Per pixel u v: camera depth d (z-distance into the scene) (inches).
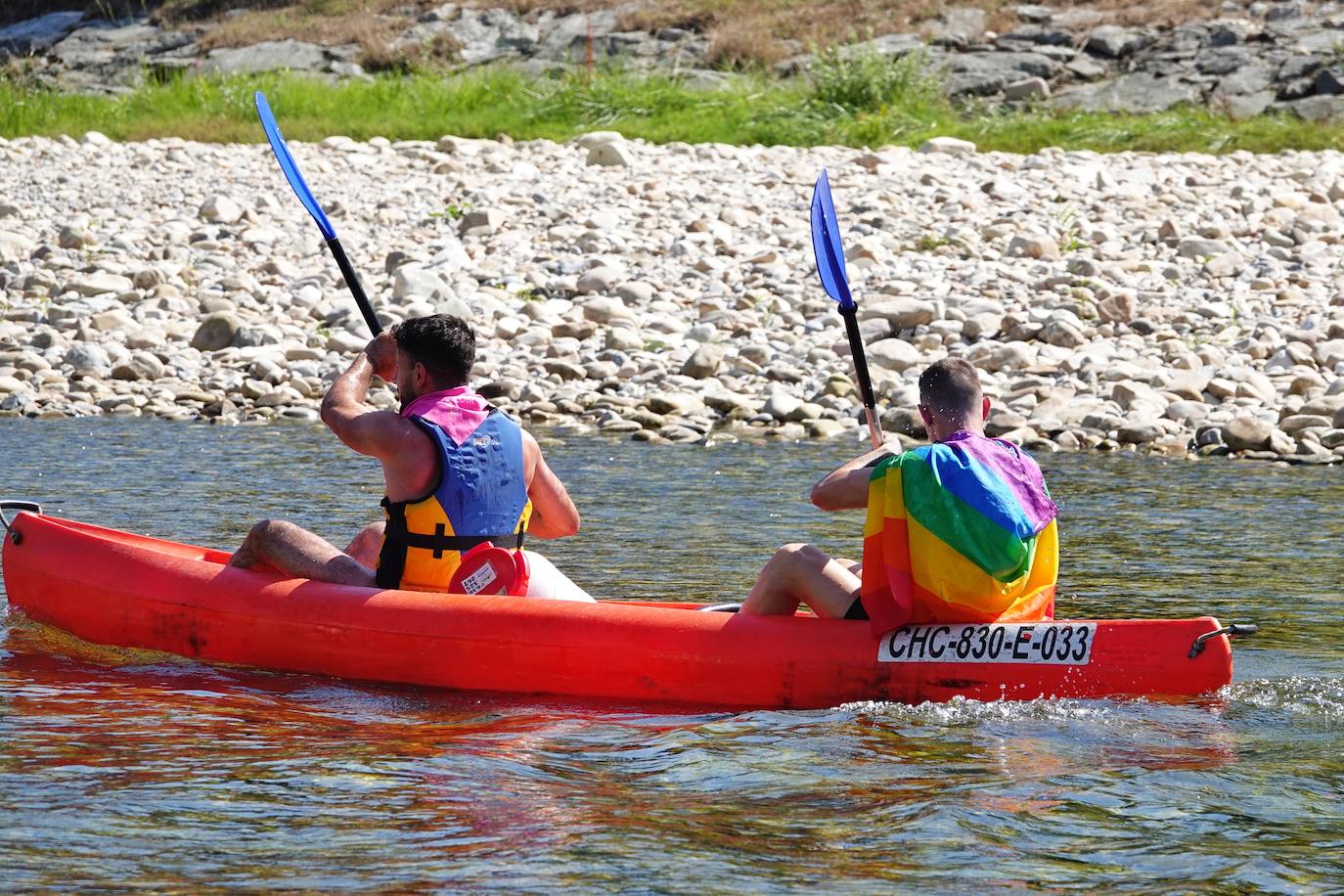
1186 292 1786.4
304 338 1684.3
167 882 457.1
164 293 1797.5
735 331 1701.5
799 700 650.8
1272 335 1635.1
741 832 503.5
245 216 2089.1
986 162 2452.0
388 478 711.7
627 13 3673.7
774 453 1334.9
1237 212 2122.3
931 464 639.1
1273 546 998.4
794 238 2020.2
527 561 718.5
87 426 1398.9
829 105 2933.1
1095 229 2015.3
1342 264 1884.8
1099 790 543.8
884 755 583.5
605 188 2257.6
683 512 1092.5
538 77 3307.1
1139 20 3400.6
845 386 1533.0
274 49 3651.6
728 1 3690.9
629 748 596.1
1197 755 582.6
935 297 1763.0
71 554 783.1
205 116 3011.8
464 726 627.5
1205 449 1365.7
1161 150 2709.2
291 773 559.8
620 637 670.5
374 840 493.0
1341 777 560.1
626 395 1542.8
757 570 921.5
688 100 3019.2
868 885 461.7
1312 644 759.7
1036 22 3452.3
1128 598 863.1
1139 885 463.8
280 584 727.1
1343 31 3257.9
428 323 712.4
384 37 3681.1
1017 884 463.5
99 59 3737.7
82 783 543.8
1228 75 3125.0
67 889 450.6
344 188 2284.7
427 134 2842.0
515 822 511.2
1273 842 498.6
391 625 694.5
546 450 1331.2
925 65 3208.7
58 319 1721.2
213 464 1235.2
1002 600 644.1
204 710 644.1
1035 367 1576.0
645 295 1800.0
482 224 2050.9
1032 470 655.1
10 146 2554.1
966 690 641.0
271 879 460.1
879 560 646.5
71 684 684.7
